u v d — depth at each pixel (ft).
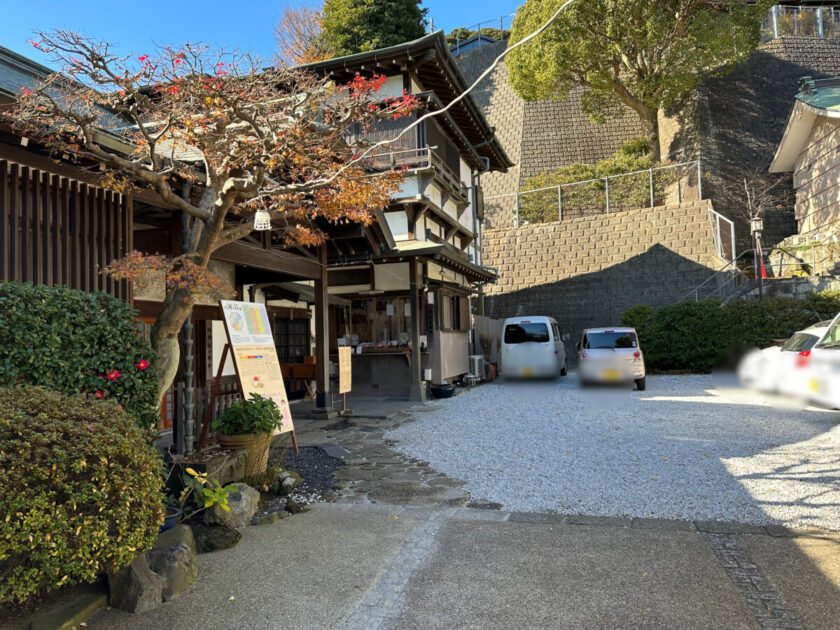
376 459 23.15
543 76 81.20
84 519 9.27
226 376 30.96
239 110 15.72
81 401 10.96
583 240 75.41
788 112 87.45
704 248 68.64
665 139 92.94
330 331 48.11
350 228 33.42
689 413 32.01
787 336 52.60
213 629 9.94
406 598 11.00
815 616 9.95
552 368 51.55
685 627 9.70
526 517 15.75
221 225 17.33
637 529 14.52
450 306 54.13
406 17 84.58
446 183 52.75
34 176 16.29
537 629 9.77
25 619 9.73
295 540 14.07
